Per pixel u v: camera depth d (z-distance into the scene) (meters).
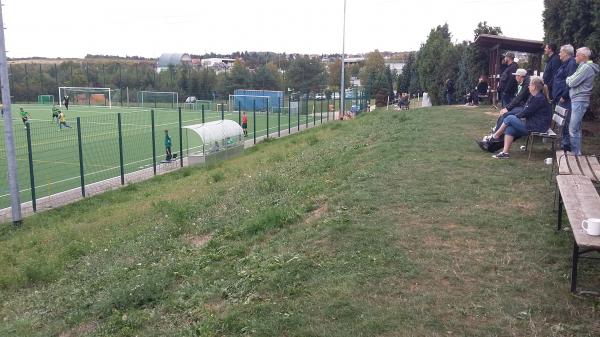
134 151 28.67
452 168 9.02
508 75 13.80
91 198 17.23
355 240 5.97
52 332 5.73
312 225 6.79
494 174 8.49
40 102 70.25
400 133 13.45
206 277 5.93
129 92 72.19
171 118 47.88
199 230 8.55
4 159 25.50
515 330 4.03
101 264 8.27
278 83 85.38
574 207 4.94
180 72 78.25
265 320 4.48
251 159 20.94
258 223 7.32
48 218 14.74
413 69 59.75
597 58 12.47
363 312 4.40
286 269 5.44
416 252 5.54
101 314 5.79
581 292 4.51
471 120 15.41
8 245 11.66
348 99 57.19
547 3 14.38
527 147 10.45
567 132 8.96
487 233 6.00
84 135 35.06
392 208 7.02
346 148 13.06
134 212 12.98
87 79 77.94
